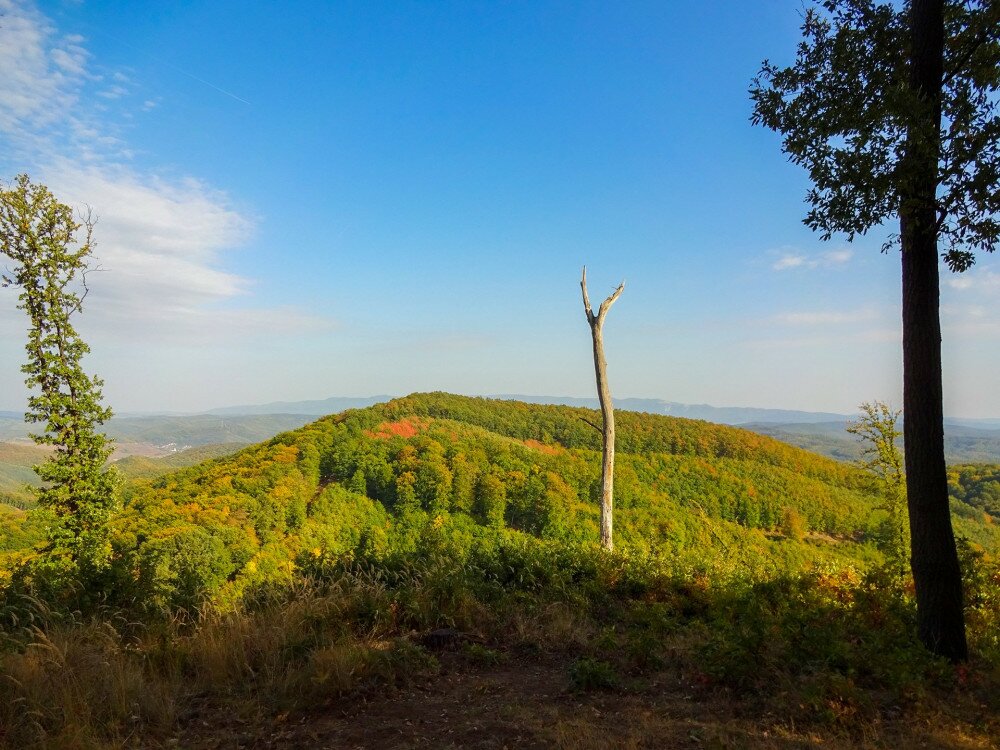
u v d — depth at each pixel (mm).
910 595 8039
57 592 5961
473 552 9047
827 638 5031
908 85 5625
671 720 3918
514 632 6191
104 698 3998
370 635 5594
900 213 5367
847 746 3498
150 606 5914
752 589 7930
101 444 21406
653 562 9641
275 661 4730
